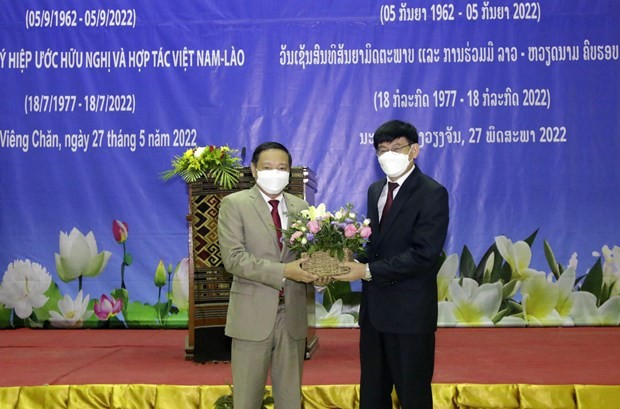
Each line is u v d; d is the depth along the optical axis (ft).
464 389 12.40
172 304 20.88
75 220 21.12
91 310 20.97
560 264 20.45
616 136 20.51
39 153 21.21
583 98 20.58
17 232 21.15
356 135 21.01
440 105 20.83
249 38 21.15
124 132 21.15
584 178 20.52
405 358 9.59
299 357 9.84
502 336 18.60
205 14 21.18
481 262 20.58
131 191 21.06
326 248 9.33
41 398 12.60
